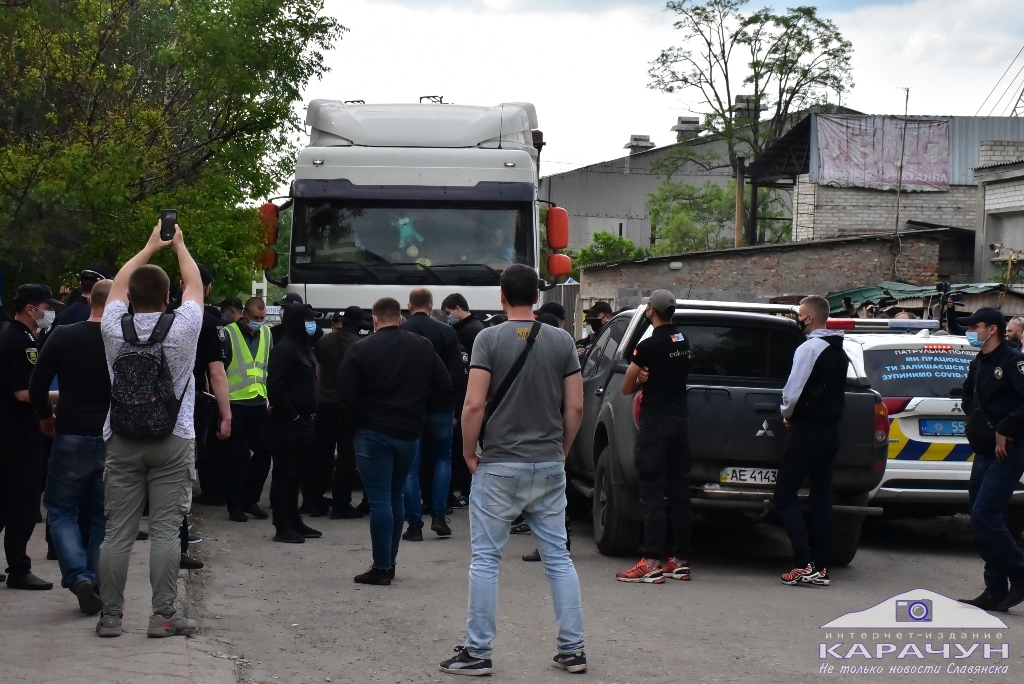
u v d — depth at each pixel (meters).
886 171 41.78
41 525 10.09
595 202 72.94
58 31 18.48
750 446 8.83
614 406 9.38
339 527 10.70
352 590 7.92
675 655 6.31
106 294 6.84
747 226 59.75
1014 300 25.69
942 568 9.61
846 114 41.84
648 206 67.31
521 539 10.28
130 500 6.21
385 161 13.49
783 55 52.19
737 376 9.52
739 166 48.28
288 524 9.84
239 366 10.93
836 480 8.98
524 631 6.81
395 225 13.41
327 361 11.27
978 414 7.83
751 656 6.34
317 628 6.80
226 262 18.05
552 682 5.73
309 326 11.43
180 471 6.24
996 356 7.79
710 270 34.00
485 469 5.94
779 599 8.00
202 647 6.12
